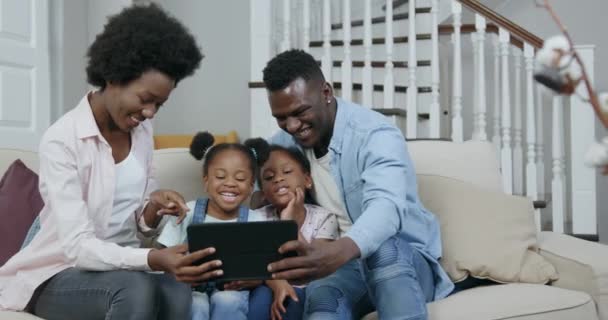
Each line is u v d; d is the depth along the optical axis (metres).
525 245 1.76
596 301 1.62
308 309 1.44
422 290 1.50
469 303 1.48
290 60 1.56
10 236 1.58
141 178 1.51
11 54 3.33
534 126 3.27
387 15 3.42
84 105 1.43
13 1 3.35
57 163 1.34
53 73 4.07
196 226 1.19
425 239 1.64
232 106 4.58
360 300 1.51
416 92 3.40
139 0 4.38
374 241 1.29
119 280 1.24
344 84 3.51
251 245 1.20
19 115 3.40
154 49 1.30
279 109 1.57
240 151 1.70
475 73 3.36
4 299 1.38
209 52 4.59
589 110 3.05
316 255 1.19
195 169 1.98
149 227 1.54
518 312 1.44
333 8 4.10
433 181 1.92
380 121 1.61
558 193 3.21
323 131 1.63
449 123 3.89
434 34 3.35
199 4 4.59
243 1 4.54
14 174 1.70
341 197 1.69
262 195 1.85
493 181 2.08
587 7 4.07
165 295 1.31
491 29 3.35
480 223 1.78
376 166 1.48
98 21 4.29
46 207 1.41
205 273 1.20
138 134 1.53
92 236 1.32
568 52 0.50
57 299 1.31
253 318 1.58
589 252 1.75
